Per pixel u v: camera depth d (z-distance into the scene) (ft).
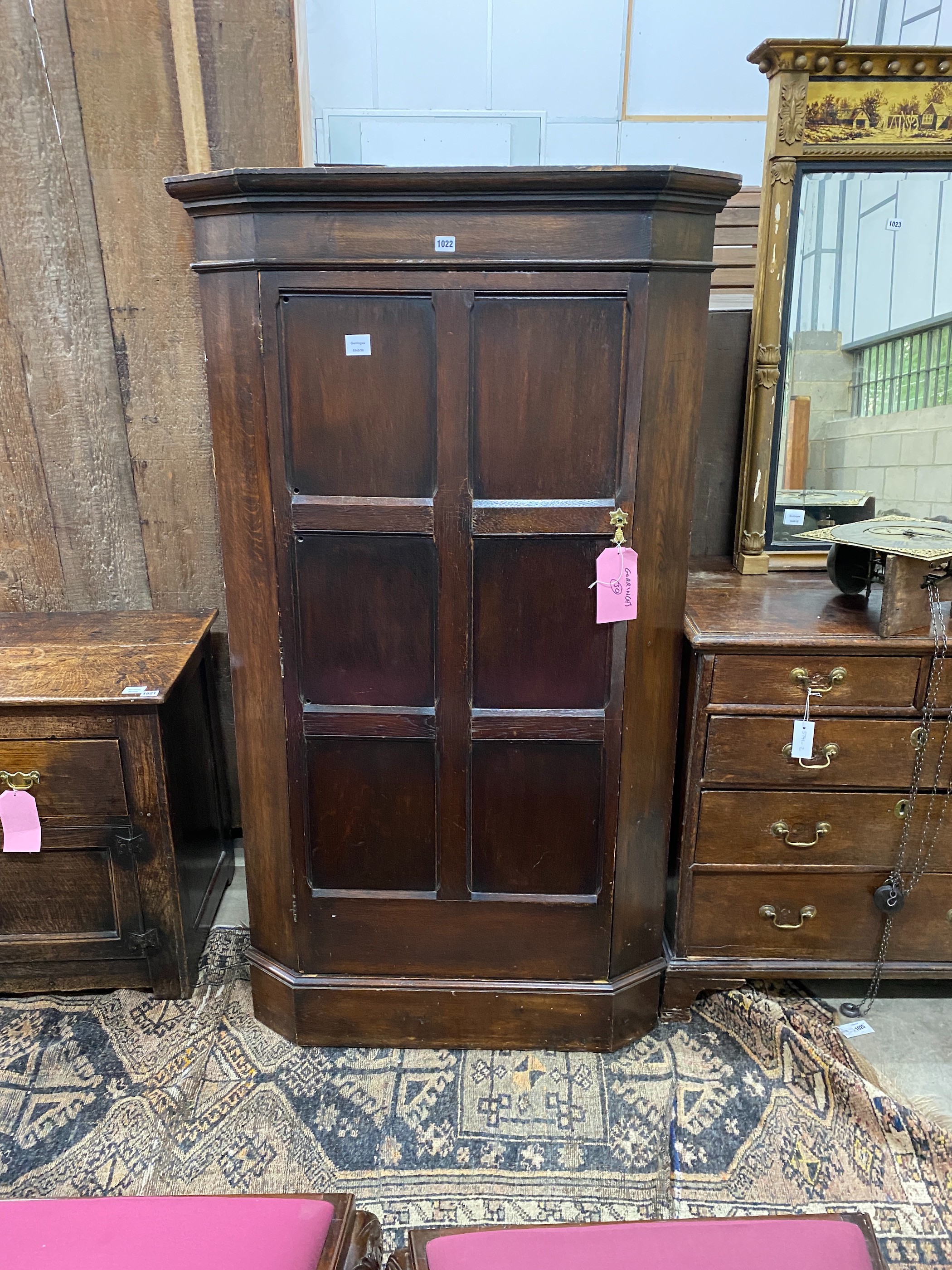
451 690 4.48
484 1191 4.22
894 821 4.93
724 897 5.14
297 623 4.43
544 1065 4.99
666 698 4.66
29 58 5.10
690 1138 4.50
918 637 4.59
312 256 3.86
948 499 5.84
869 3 8.43
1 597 6.19
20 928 5.24
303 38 5.39
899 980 5.51
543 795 4.67
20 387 5.72
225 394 4.21
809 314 5.49
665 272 3.89
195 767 5.73
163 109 5.25
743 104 8.95
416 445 4.12
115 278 5.55
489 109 8.85
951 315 5.55
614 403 4.03
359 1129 4.56
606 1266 2.48
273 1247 2.49
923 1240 3.98
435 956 4.99
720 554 6.23
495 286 3.87
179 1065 4.95
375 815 4.75
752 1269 2.46
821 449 5.74
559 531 4.19
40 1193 4.19
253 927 5.21
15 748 4.83
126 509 6.05
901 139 5.17
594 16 8.57
